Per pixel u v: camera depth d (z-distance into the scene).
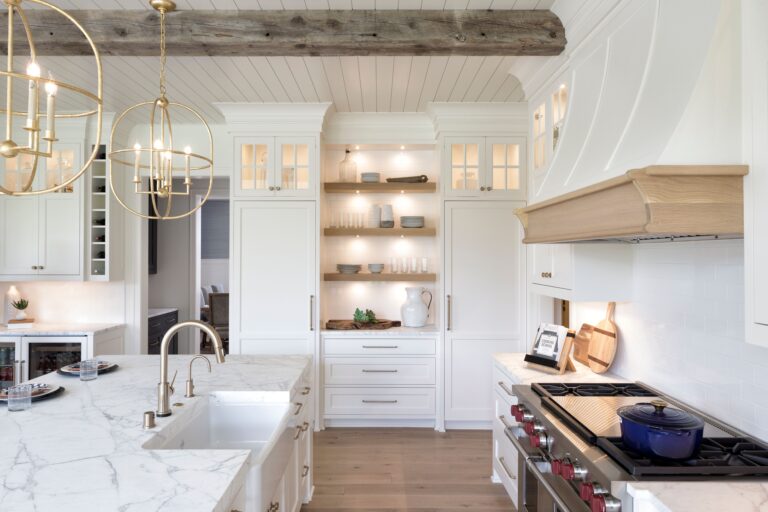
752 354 1.63
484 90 3.52
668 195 1.33
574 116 2.21
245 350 3.94
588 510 1.43
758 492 1.22
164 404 1.75
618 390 2.13
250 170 3.99
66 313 4.33
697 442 1.39
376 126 4.18
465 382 3.95
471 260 3.94
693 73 1.35
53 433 1.56
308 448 2.74
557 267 2.55
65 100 3.72
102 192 4.14
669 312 2.09
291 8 2.38
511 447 2.56
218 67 3.09
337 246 4.51
